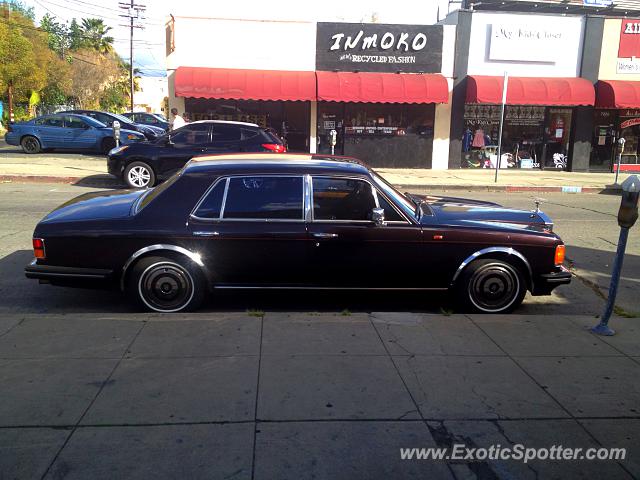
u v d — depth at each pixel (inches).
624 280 294.0
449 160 830.5
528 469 120.9
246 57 788.6
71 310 228.2
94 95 2164.1
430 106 813.2
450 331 195.9
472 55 807.1
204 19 776.3
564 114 839.7
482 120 830.5
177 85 752.3
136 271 212.4
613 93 792.3
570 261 327.6
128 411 137.9
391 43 792.3
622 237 190.4
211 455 121.4
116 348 174.2
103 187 564.7
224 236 212.2
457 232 219.0
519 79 794.8
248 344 179.2
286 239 214.1
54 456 120.0
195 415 136.7
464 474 118.6
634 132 852.0
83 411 137.5
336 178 218.7
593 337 193.3
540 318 211.8
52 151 850.1
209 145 522.3
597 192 677.3
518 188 666.2
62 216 219.5
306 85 762.2
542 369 167.2
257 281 218.7
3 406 139.3
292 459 121.0
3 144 1043.3
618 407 146.2
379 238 217.0
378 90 765.9
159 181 528.4
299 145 813.9
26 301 237.6
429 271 222.1
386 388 152.8
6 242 328.2
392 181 673.6
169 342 179.5
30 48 1424.7
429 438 130.3
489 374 163.0
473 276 222.1
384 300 246.8
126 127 871.1
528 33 801.6
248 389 149.9
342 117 807.7
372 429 133.0
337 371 161.9
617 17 808.3
